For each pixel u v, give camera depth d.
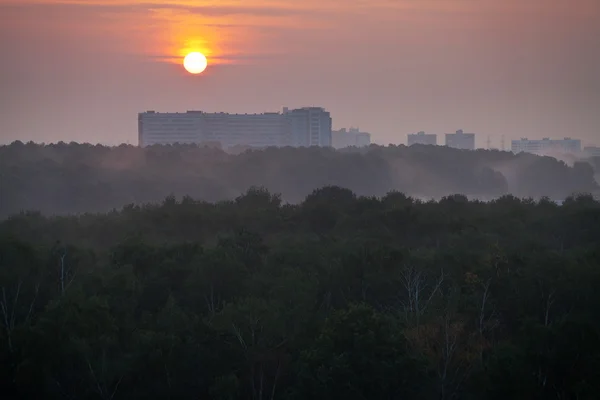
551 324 87.94
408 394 79.94
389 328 83.25
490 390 79.94
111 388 83.88
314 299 98.38
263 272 106.56
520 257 106.19
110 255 112.56
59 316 86.31
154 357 83.06
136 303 97.88
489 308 96.69
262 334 87.00
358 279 103.50
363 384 78.38
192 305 100.19
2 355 83.31
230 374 82.31
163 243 119.44
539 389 80.31
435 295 100.12
